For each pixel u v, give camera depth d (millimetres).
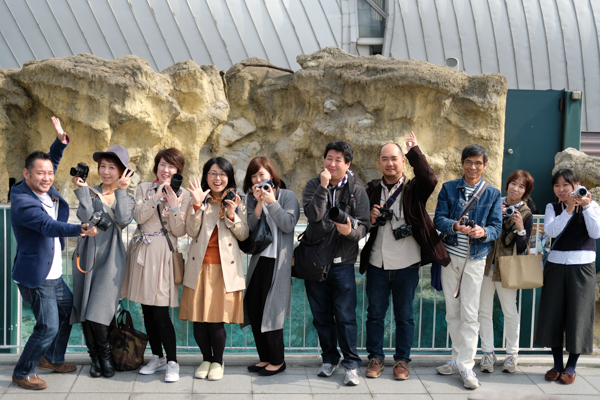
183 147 8789
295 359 4629
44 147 8297
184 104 8656
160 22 13797
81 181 4059
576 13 14016
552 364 4730
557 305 4293
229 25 14062
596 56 14125
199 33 13984
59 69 7625
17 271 3779
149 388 4051
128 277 4270
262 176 4309
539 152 8578
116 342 4312
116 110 7688
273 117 9438
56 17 13430
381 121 8445
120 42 13758
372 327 4441
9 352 4910
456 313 4414
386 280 4352
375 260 4336
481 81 8180
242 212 4215
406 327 4367
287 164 9273
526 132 8570
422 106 8266
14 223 3760
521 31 14031
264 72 9594
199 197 4008
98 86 7664
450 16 13945
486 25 14000
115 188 4289
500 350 5305
